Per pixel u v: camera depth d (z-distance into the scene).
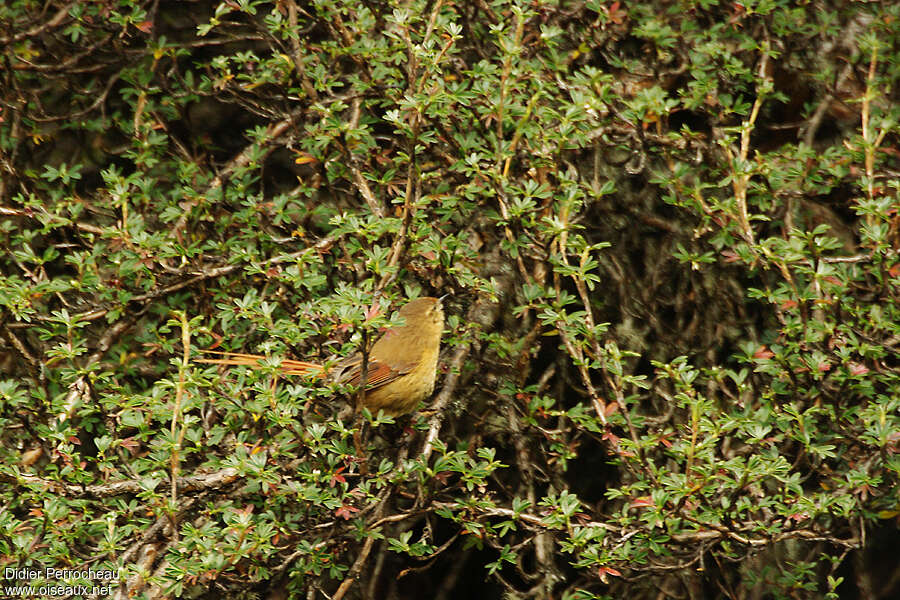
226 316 7.78
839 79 10.41
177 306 9.47
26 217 9.15
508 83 8.08
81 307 9.13
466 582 12.20
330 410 8.40
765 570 9.84
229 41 9.80
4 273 10.40
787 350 8.13
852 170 9.24
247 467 6.84
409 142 7.74
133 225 8.41
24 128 10.49
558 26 9.38
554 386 10.88
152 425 9.37
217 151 11.85
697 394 8.75
